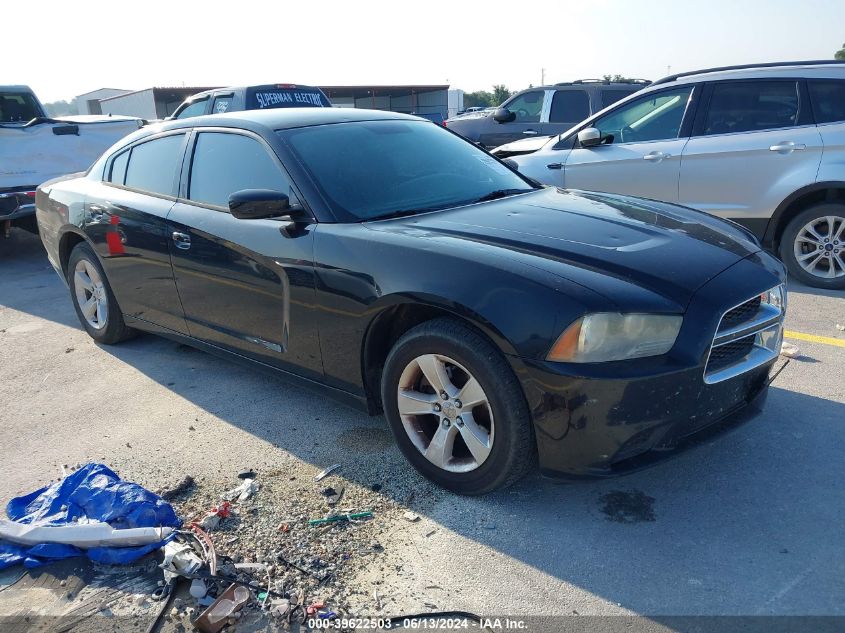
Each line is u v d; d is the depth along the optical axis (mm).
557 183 6746
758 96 5766
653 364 2500
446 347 2754
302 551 2611
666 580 2402
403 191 3531
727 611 2252
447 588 2406
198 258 3805
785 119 5648
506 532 2689
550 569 2480
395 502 2914
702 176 5977
